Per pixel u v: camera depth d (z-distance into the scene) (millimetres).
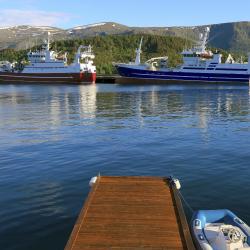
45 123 38562
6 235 12305
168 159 22328
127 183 15094
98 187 14594
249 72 111188
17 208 14523
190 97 74188
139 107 55438
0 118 42969
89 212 12141
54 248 11531
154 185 14867
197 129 34094
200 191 16516
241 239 10039
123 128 34875
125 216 11844
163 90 94750
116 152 24297
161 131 32969
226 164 21094
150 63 131750
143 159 22375
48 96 78375
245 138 29281
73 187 17094
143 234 10648
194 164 21156
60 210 14305
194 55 114938
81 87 110125
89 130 33750
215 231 11055
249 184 17422
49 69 127750
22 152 24422
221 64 113188
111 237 10445
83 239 10320
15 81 132625
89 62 131500
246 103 61656
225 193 16219
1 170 20062
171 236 10562
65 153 24047
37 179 18391
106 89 100562
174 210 12336
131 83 121750
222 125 36750
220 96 76750
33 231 12570
